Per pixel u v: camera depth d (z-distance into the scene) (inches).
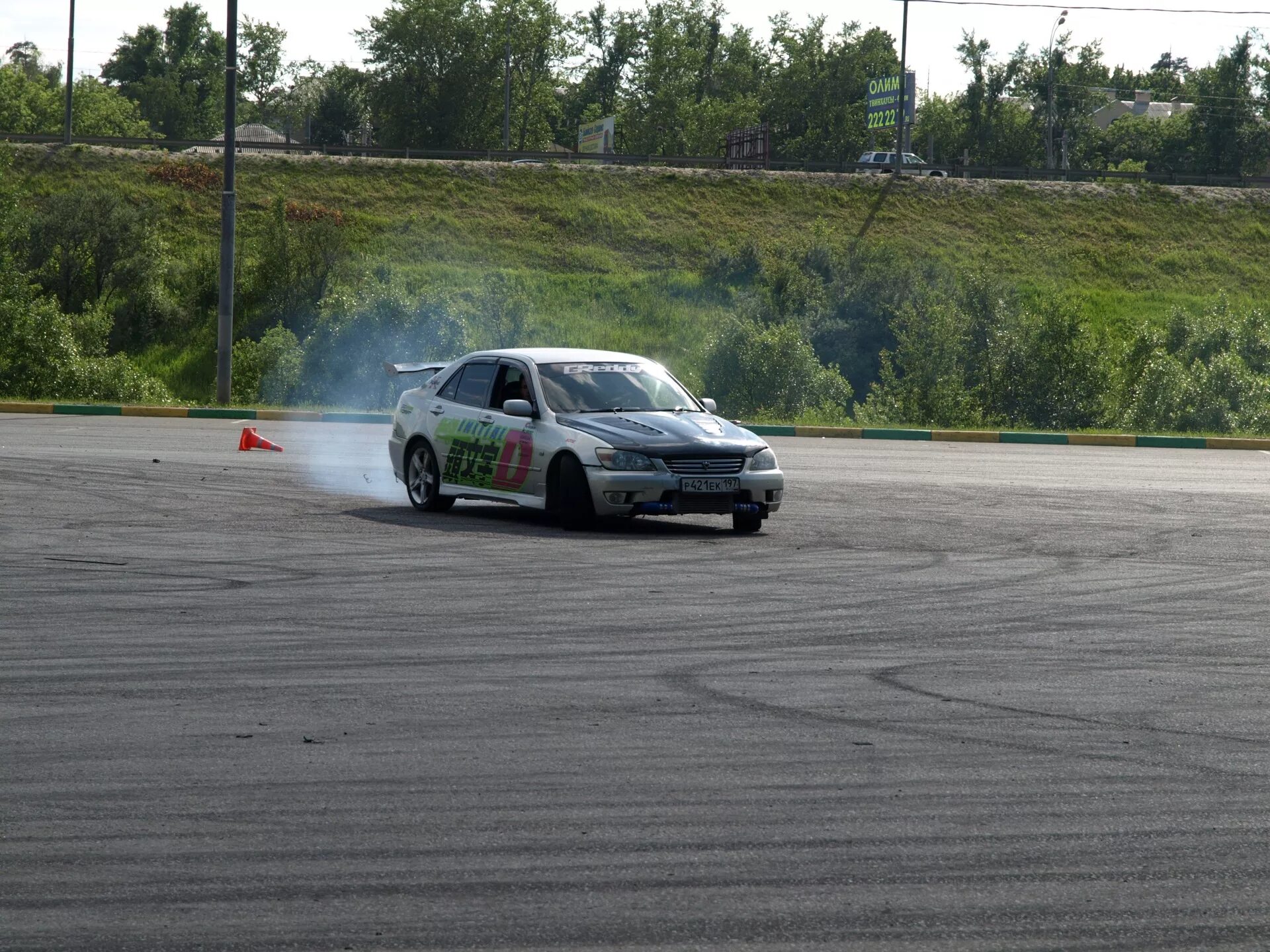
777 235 3348.9
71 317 2224.4
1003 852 240.7
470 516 750.5
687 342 2859.3
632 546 643.5
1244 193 3705.7
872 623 465.7
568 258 3176.7
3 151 2124.8
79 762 289.1
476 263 3102.9
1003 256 3356.3
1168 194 3668.8
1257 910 215.5
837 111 6540.4
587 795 271.0
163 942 199.0
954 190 3595.0
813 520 762.2
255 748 301.4
